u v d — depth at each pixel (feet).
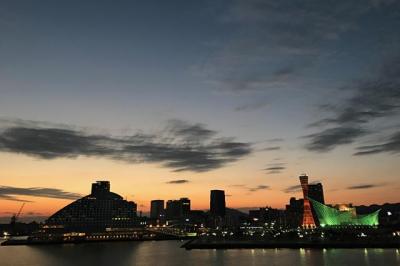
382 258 591.78
